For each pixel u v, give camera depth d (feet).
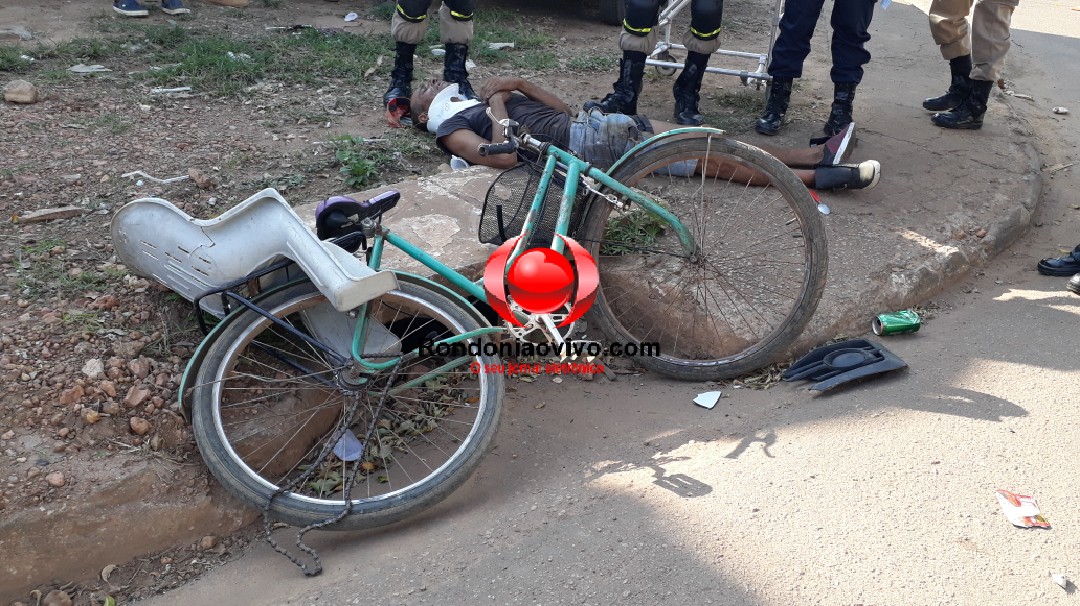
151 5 26.20
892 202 15.10
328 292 8.64
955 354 11.45
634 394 11.63
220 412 9.33
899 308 12.70
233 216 9.43
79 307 10.85
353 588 8.21
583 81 21.93
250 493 8.91
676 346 12.15
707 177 14.99
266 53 21.61
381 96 19.47
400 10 17.70
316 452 10.53
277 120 17.60
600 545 8.39
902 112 19.94
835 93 17.52
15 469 8.76
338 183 14.78
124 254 10.43
